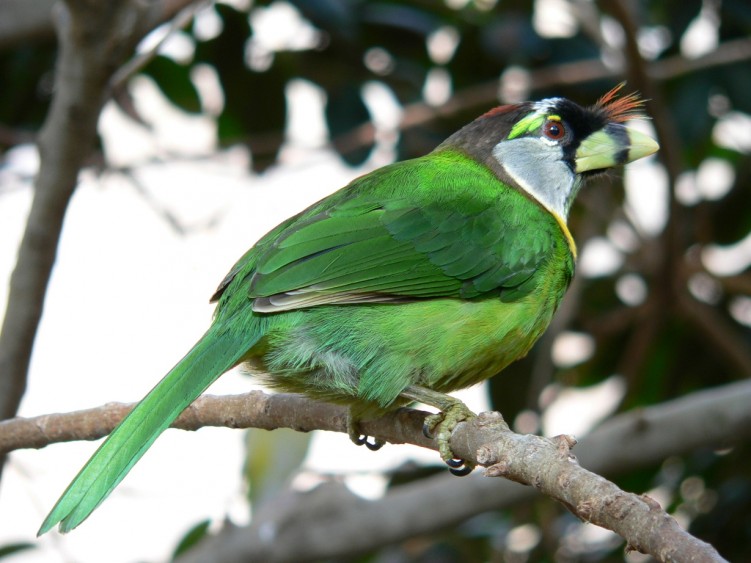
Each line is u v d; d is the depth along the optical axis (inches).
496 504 444.8
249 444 447.2
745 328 547.2
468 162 368.5
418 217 328.8
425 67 529.7
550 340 512.7
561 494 225.3
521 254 332.5
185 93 518.9
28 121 524.4
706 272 538.6
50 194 378.0
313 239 315.3
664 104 516.1
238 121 530.0
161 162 502.3
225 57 516.1
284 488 443.5
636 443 435.2
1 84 516.1
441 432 295.6
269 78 518.9
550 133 376.5
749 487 494.9
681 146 525.3
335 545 440.8
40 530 244.5
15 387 388.5
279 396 317.4
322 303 304.0
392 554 526.9
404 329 308.2
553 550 498.6
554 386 546.0
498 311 324.2
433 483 450.6
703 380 549.0
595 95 528.1
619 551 499.8
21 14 473.1
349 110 516.1
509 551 523.5
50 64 512.7
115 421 306.5
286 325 301.6
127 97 494.3
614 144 377.7
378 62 528.1
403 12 515.8
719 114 528.1
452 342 315.0
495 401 533.0
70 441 313.0
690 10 508.1
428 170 355.6
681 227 496.1
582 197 549.3
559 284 346.9
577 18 519.2
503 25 509.4
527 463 234.4
